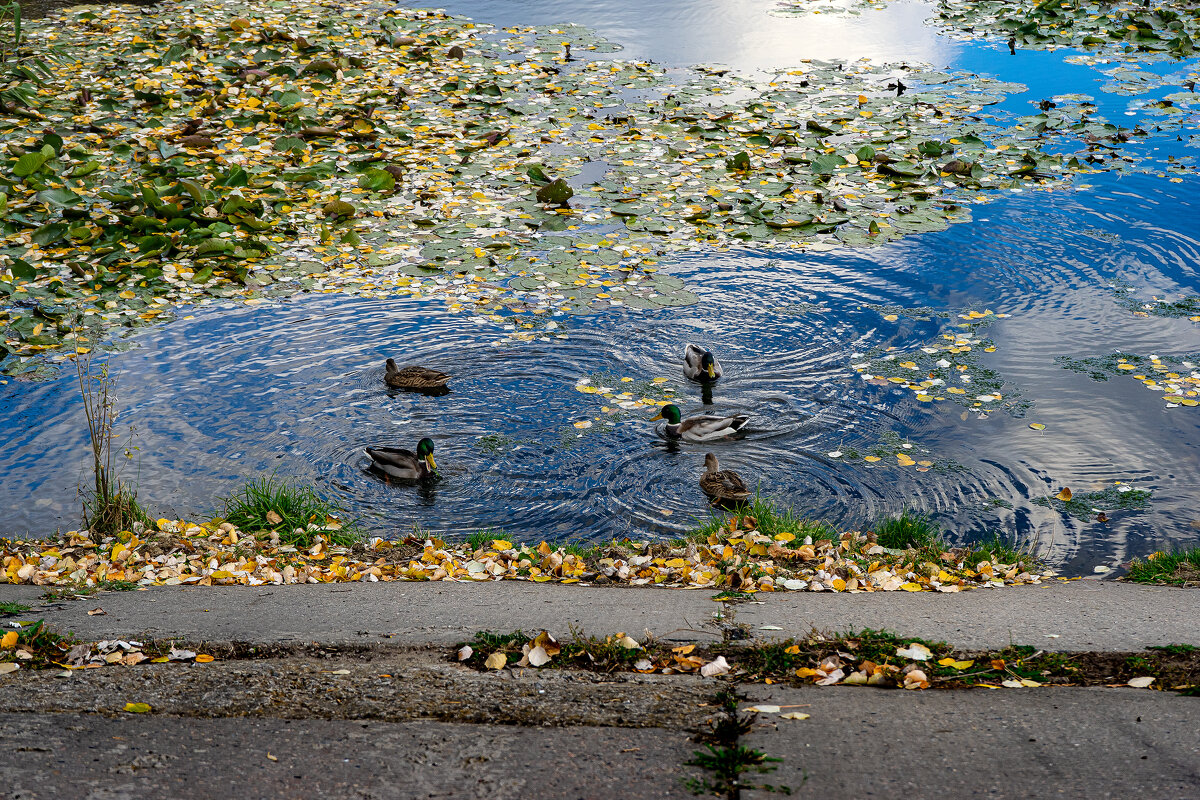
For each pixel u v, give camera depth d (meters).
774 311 12.30
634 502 9.08
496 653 5.26
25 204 14.86
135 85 20.05
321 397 10.75
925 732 4.32
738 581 6.97
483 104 19.05
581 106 19.09
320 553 8.09
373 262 13.59
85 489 9.22
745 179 15.87
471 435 10.15
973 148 16.69
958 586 7.03
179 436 10.04
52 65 21.34
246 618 6.00
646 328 11.99
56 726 4.38
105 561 7.64
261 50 21.62
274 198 15.30
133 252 13.77
